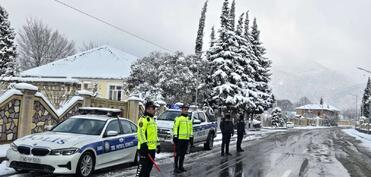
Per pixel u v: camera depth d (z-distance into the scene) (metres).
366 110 111.00
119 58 42.06
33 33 54.62
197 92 33.38
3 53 37.97
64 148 9.62
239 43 47.28
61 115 16.38
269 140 30.11
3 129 13.41
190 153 17.34
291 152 20.30
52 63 41.59
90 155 10.24
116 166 12.26
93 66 40.28
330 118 137.50
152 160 8.38
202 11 44.31
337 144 29.02
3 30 38.59
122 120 12.25
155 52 32.12
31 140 9.96
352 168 14.88
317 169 14.05
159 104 26.39
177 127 12.02
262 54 55.78
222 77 41.47
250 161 15.51
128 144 11.99
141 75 30.89
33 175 9.92
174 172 11.88
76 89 22.36
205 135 18.84
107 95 37.19
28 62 54.56
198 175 11.55
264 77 55.03
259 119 64.81
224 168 13.24
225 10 43.78
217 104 42.06
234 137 32.00
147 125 8.35
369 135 50.25
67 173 9.55
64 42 58.09
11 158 9.74
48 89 22.58
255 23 55.56
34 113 14.83
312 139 34.53
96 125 11.24
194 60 33.41
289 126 84.50
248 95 43.62
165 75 30.66
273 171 13.08
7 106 13.52
